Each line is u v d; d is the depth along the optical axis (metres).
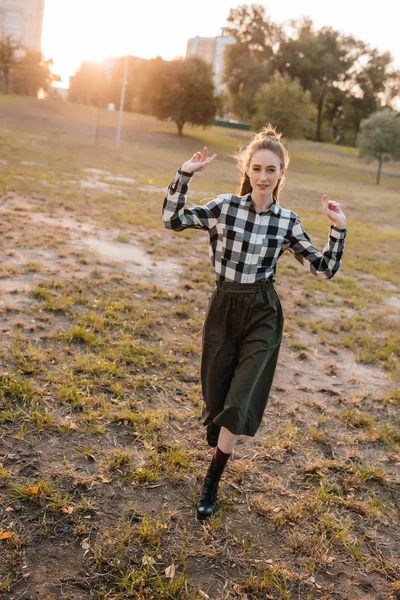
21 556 2.38
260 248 2.61
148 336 5.05
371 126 41.50
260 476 3.20
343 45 64.88
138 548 2.51
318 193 25.50
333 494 3.12
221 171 28.83
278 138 2.66
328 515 2.92
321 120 69.06
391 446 3.75
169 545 2.56
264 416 3.93
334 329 6.14
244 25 60.78
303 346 5.44
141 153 31.69
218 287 2.71
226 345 2.70
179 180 2.56
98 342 4.61
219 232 2.64
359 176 43.16
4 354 4.14
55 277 6.34
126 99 83.56
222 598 2.33
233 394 2.57
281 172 2.65
